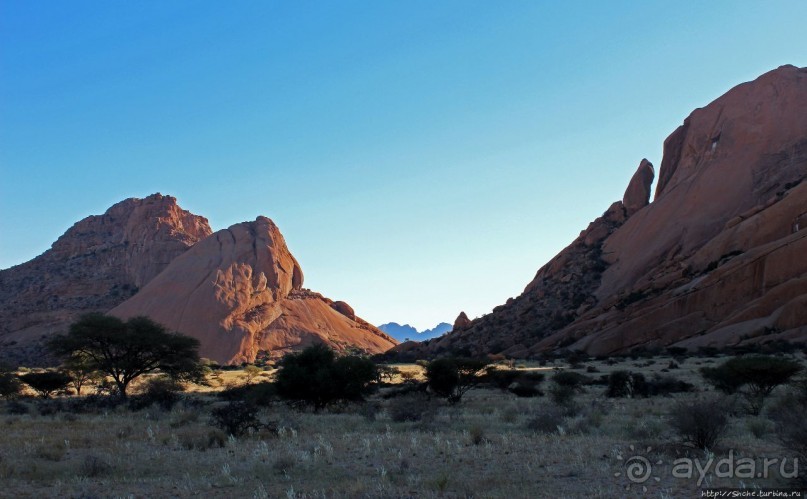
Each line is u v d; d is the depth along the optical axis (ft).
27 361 483.51
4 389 145.48
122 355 137.08
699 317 283.79
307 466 43.39
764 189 357.61
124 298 638.12
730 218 358.43
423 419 68.80
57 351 134.41
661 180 450.71
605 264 404.98
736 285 282.97
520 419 70.23
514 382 132.57
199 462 46.50
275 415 85.71
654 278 347.77
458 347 381.19
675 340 282.77
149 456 49.62
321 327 590.55
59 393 163.43
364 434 59.77
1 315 617.21
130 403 103.35
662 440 49.98
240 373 295.69
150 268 651.66
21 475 42.73
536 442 50.90
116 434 64.34
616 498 32.99
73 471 43.57
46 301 643.04
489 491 34.96
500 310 416.46
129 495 35.70
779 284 270.46
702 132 424.46
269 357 502.38
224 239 606.14
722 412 53.57
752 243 315.78
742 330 255.91
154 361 138.21
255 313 544.62
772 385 93.97
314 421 75.31
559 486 35.96
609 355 289.74
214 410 69.46
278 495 35.29
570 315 359.87
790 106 395.75
